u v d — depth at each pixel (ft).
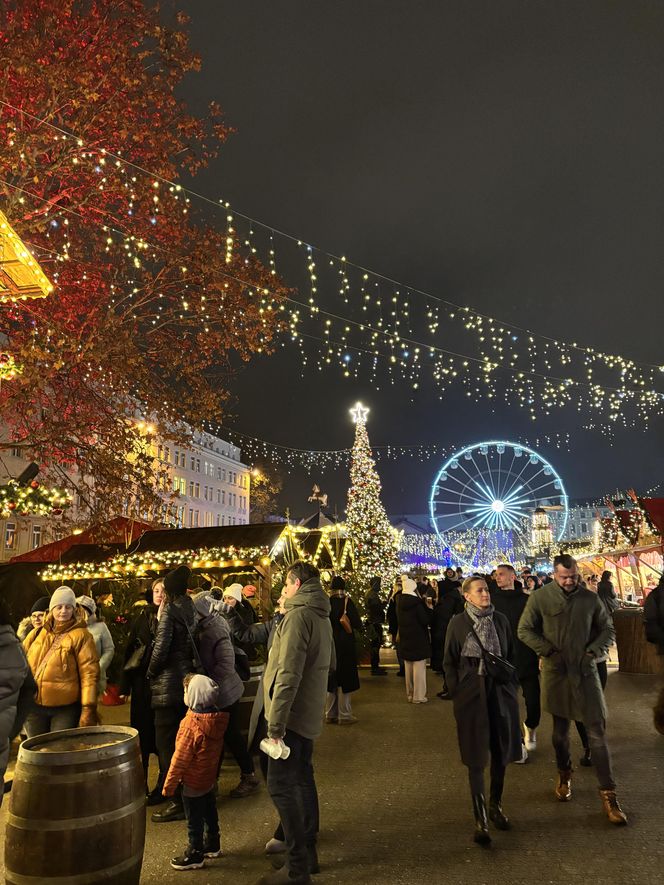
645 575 63.21
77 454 47.01
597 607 17.33
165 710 17.17
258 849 14.65
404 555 120.78
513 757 15.61
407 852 14.12
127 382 44.73
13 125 35.22
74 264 44.16
